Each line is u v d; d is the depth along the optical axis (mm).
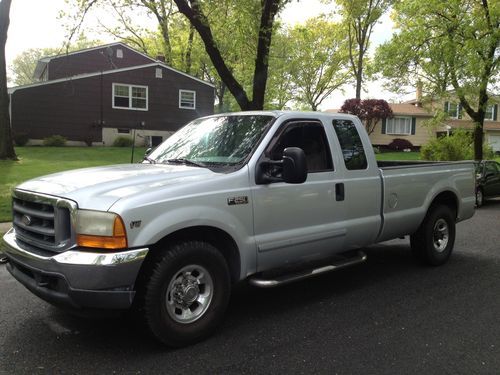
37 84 26094
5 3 17656
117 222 3480
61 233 3652
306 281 5848
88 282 3434
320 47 37188
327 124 5098
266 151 4488
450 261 6895
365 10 29844
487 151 24156
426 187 6230
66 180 4020
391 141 36781
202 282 4043
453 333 4227
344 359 3717
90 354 3797
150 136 29406
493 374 3490
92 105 27734
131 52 32938
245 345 3975
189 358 3730
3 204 10430
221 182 4098
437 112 21391
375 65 20406
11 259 4121
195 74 38719
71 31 13125
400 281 5859
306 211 4719
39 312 4719
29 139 26094
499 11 16656
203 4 12008
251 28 12180
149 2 15672
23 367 3580
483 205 14328
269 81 38500
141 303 3715
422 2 17609
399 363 3652
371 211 5438
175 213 3756
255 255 4359
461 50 17609
